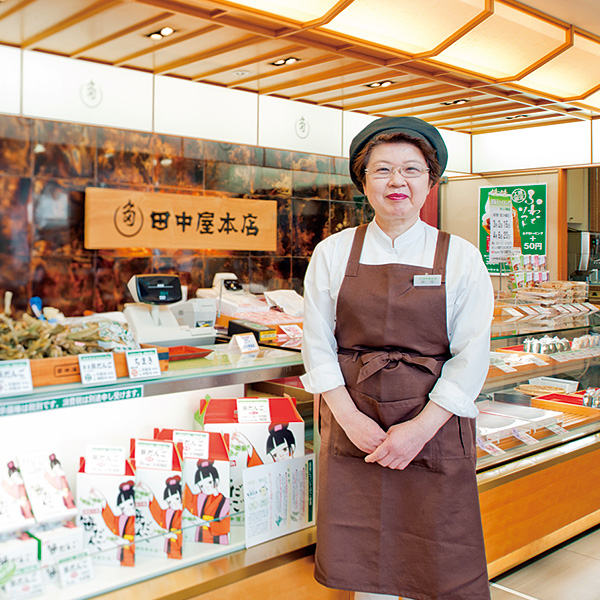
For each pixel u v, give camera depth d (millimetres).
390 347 1754
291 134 6344
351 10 3621
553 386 3480
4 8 3861
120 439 2080
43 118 4938
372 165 1739
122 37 4344
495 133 7293
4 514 1576
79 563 1635
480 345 1690
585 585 2736
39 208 5102
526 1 4484
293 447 2092
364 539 1770
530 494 2787
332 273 1850
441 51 4195
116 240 5473
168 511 1806
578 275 7520
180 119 5602
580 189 7555
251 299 5152
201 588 1701
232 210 6207
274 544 1949
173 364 2047
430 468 1708
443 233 1808
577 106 5711
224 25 3812
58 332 1696
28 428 1853
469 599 1703
